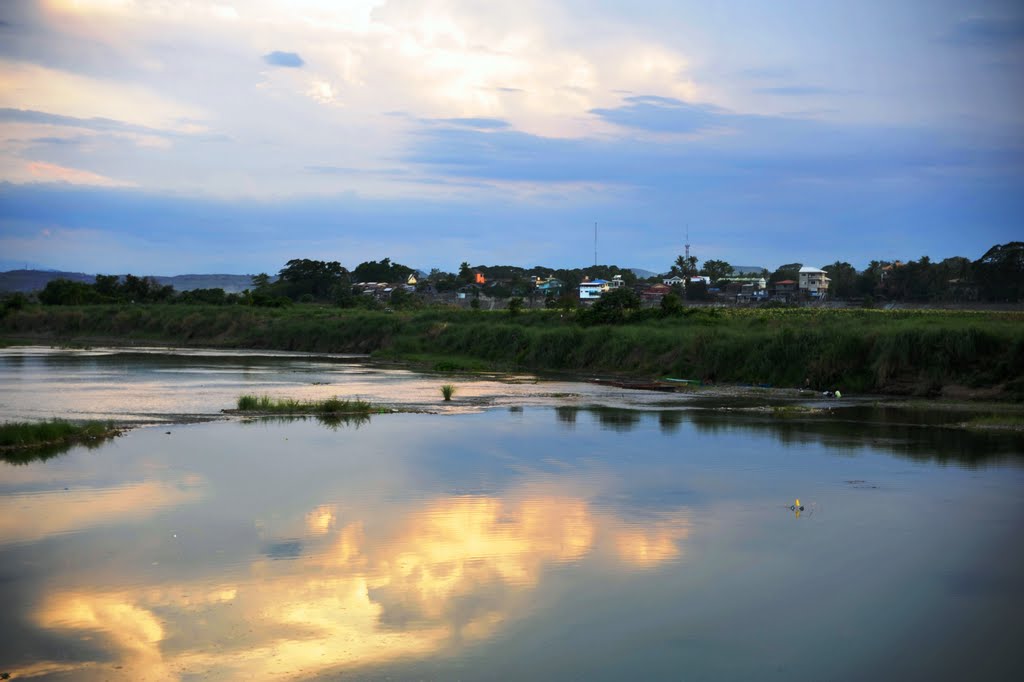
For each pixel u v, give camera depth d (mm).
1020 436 28688
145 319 98312
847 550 15398
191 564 14227
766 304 116688
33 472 21188
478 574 13938
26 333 101250
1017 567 14508
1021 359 39531
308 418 31562
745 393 43312
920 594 13289
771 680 10375
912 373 42219
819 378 44781
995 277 106688
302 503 18281
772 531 16562
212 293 124438
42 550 14898
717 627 11930
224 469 21812
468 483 20422
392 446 25562
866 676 10516
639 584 13562
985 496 19578
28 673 10312
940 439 27922
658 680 10328
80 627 11664
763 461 23719
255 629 11664
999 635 11781
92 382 44281
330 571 13969
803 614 12445
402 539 15750
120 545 15211
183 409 33312
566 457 24047
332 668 10555
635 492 19656
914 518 17609
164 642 11227
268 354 75250
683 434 28578
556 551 15156
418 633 11602
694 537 16109
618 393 42906
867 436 28469
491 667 10625
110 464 22297
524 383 48625
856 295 125688
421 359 66625
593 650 11156
